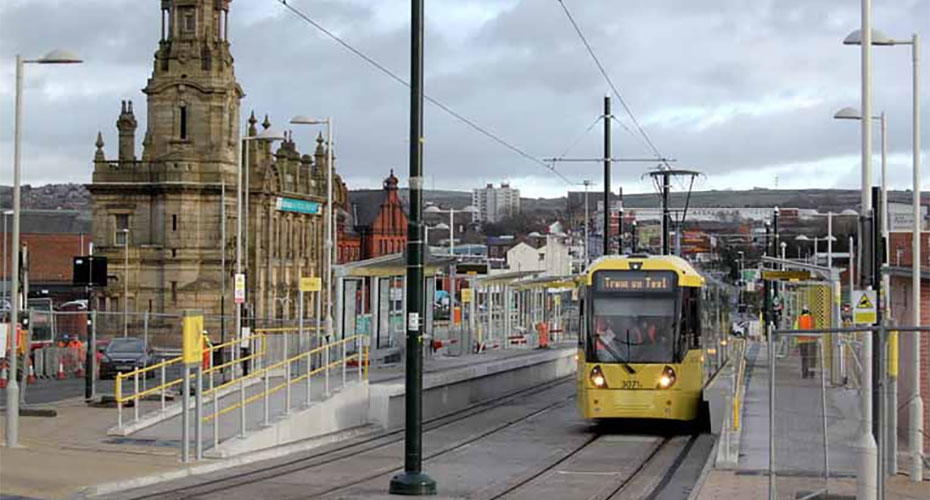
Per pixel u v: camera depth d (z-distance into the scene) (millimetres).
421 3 19062
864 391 16344
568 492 19984
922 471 17547
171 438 24781
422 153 19125
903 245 59844
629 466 23766
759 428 28172
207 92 89125
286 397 27109
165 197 88562
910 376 20266
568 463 24328
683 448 27266
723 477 20062
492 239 153625
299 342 38875
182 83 89062
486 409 38125
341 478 21062
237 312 44656
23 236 112312
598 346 29391
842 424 18703
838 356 20609
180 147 89250
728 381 33188
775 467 17844
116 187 88938
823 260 94562
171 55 89625
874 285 18359
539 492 19969
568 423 33219
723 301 44906
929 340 19719
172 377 44469
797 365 19891
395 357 47219
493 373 42469
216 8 90750
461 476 22172
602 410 29172
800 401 19656
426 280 48906
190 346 22109
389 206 136875
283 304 98188
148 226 89188
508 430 31250
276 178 96062
